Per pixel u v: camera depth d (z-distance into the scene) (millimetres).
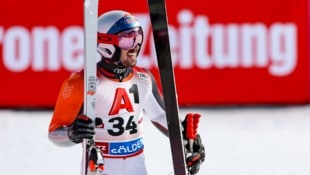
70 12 30891
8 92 31188
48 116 30359
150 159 23453
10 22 30734
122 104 13648
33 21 30797
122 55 13508
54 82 31188
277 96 32250
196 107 31859
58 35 30922
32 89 31250
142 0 30969
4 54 30891
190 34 31453
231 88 32000
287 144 26328
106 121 13609
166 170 22219
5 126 28531
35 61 31047
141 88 13914
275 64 32094
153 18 13484
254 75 32031
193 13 31391
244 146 25891
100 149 13648
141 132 14078
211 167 22938
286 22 31859
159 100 14367
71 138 13117
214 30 31547
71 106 13367
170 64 13484
